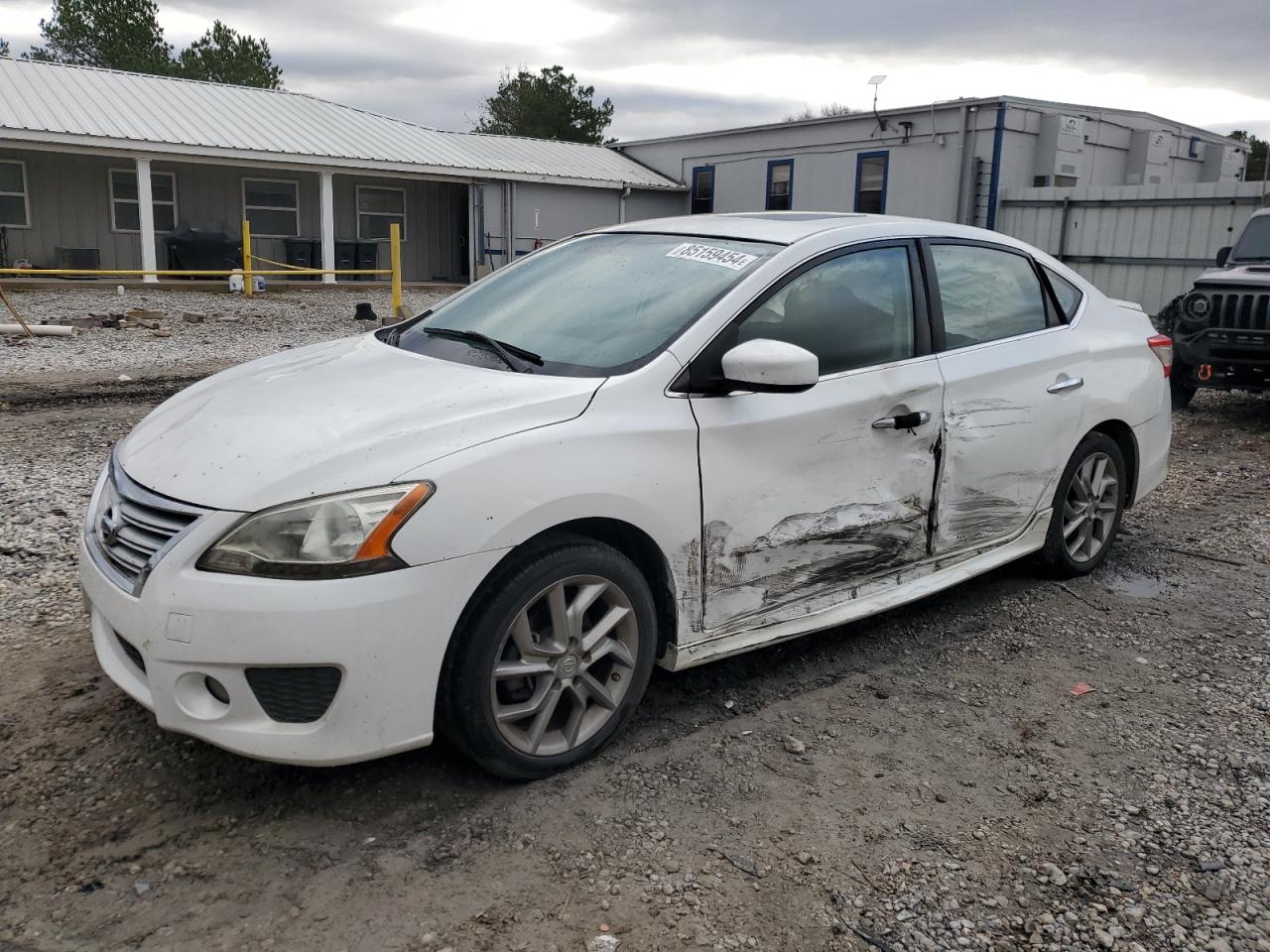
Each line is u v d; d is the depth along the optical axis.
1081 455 4.72
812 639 4.20
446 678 2.81
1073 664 3.98
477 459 2.77
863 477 3.70
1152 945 2.41
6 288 18.41
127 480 2.95
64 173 21.20
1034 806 2.99
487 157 25.83
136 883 2.55
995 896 2.58
